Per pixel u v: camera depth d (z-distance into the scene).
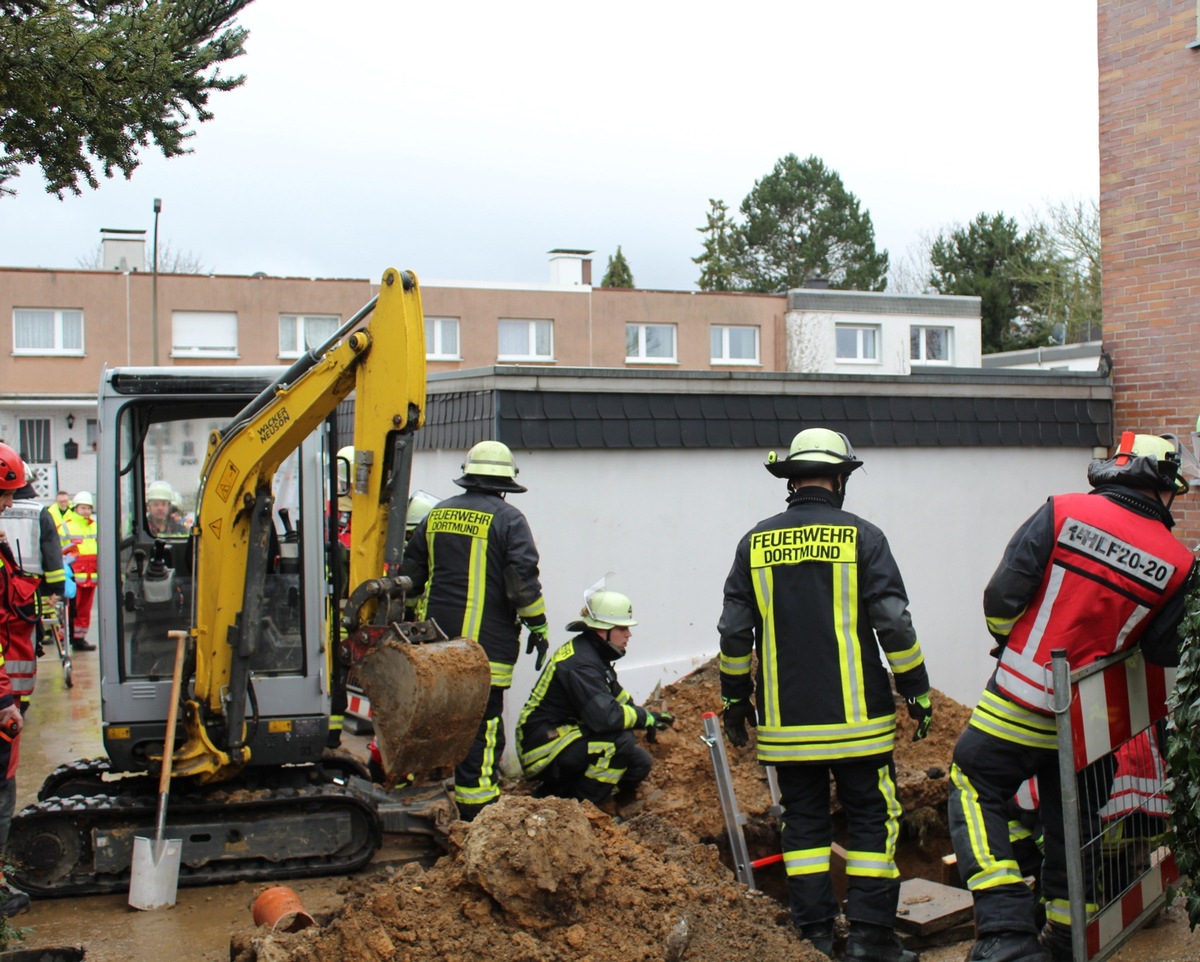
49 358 28.11
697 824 6.00
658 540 7.65
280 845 5.88
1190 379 8.55
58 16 6.00
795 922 4.59
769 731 4.68
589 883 3.96
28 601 5.48
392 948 3.78
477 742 6.03
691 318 34.84
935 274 50.75
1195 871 3.84
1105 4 8.92
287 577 6.06
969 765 4.29
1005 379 8.81
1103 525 4.10
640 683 7.50
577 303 33.34
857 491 8.27
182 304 28.97
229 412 6.18
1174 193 8.56
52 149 6.34
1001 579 4.22
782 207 57.38
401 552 5.00
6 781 5.18
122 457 6.00
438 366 32.03
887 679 4.68
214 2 6.98
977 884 4.09
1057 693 3.80
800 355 35.75
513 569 5.97
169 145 6.91
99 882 5.66
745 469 7.96
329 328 30.16
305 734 6.01
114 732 5.82
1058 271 38.81
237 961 4.20
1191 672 3.79
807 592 4.63
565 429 7.29
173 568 6.04
